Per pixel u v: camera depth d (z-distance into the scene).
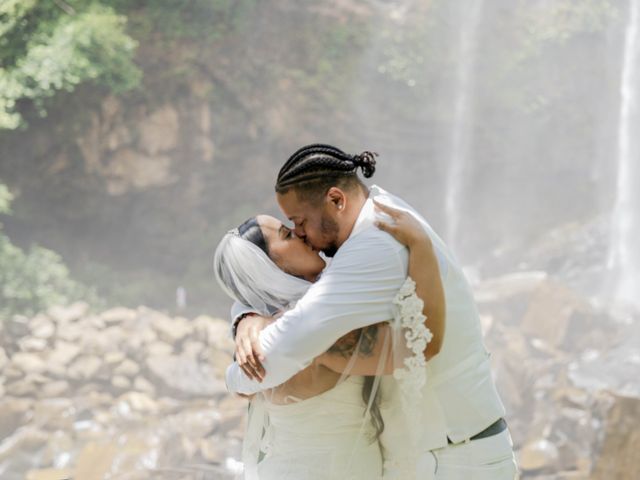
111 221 17.66
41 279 14.36
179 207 17.98
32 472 8.22
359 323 2.06
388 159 19.52
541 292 12.94
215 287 17.42
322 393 2.18
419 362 2.06
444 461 2.17
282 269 2.24
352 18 19.11
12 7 14.12
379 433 2.23
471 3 19.70
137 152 17.52
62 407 9.72
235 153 18.34
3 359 10.41
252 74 18.33
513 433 9.71
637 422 6.50
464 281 2.25
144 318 11.63
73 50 14.75
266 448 2.31
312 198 2.12
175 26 17.64
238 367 2.26
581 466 8.20
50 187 17.14
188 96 17.81
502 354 10.98
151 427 9.40
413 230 2.11
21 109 16.61
